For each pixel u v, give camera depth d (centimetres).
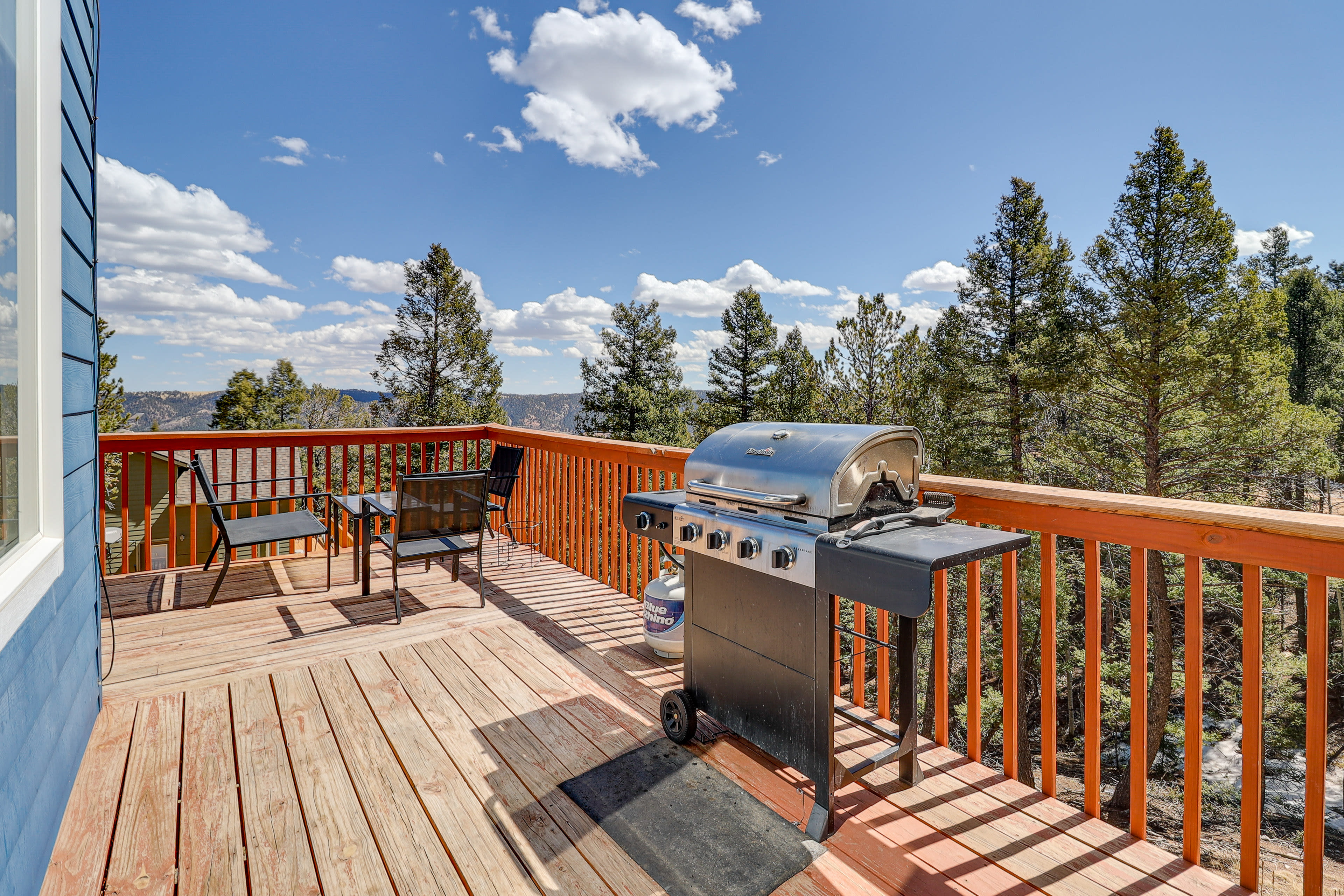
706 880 150
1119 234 1326
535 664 280
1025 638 1349
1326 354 2192
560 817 173
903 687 187
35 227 153
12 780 126
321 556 467
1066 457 1398
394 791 185
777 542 171
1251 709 142
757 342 2372
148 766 196
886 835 168
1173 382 1243
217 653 287
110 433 389
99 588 233
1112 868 154
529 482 506
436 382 2547
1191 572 153
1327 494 1280
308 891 145
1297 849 965
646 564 368
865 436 169
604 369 2748
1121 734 1312
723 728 225
